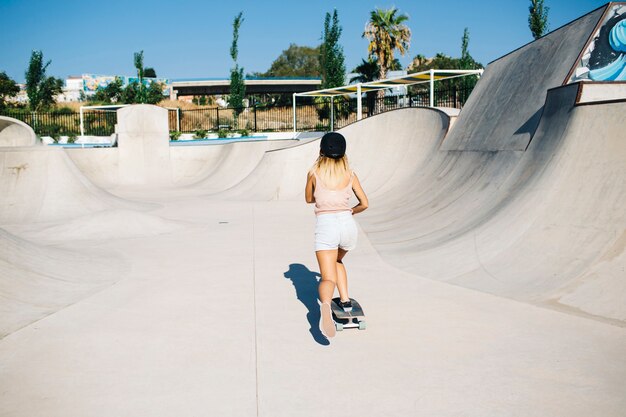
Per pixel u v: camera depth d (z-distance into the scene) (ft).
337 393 9.80
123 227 31.32
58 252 21.16
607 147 18.03
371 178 46.62
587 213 17.10
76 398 9.68
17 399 9.66
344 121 118.32
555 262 16.49
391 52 117.50
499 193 23.73
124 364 11.27
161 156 83.92
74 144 108.99
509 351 11.64
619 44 28.40
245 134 109.19
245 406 9.32
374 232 28.89
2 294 15.21
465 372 10.62
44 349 12.16
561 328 12.89
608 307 13.64
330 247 12.34
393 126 49.19
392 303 15.62
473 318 13.94
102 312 15.10
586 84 24.14
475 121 35.12
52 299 16.20
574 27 30.30
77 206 40.09
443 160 36.76
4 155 39.22
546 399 9.43
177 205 49.65
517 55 35.47
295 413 9.05
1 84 139.23
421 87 182.09
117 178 82.17
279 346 12.28
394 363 11.16
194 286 18.30
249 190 57.11
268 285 18.38
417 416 8.89
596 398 9.42
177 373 10.78
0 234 18.30
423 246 22.85
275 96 186.09
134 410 9.20
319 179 12.65
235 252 24.97
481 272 17.97
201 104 190.08
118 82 157.07
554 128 22.02
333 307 12.91
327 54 116.26
